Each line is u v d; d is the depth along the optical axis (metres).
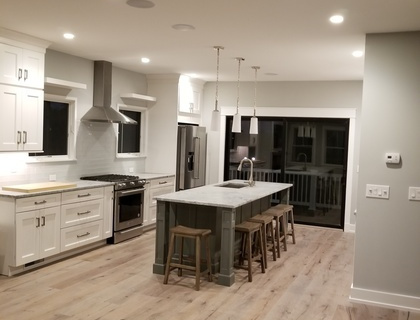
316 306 3.91
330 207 7.55
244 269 4.66
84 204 5.27
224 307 3.80
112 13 3.71
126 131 7.11
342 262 5.36
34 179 5.27
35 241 4.58
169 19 3.85
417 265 3.88
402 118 3.88
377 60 3.95
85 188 5.24
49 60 5.36
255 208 5.81
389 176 3.93
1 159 4.84
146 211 6.56
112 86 6.52
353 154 7.25
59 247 4.92
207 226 4.73
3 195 4.35
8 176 4.93
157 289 4.20
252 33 4.25
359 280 4.05
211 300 3.96
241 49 5.02
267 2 3.27
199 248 4.22
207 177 8.23
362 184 4.02
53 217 4.80
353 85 7.21
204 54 5.41
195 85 7.80
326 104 7.38
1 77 4.41
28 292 4.02
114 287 4.22
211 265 4.70
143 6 3.48
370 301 4.01
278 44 4.69
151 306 3.78
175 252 4.87
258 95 7.82
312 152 7.63
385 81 3.92
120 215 5.93
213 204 4.35
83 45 5.08
